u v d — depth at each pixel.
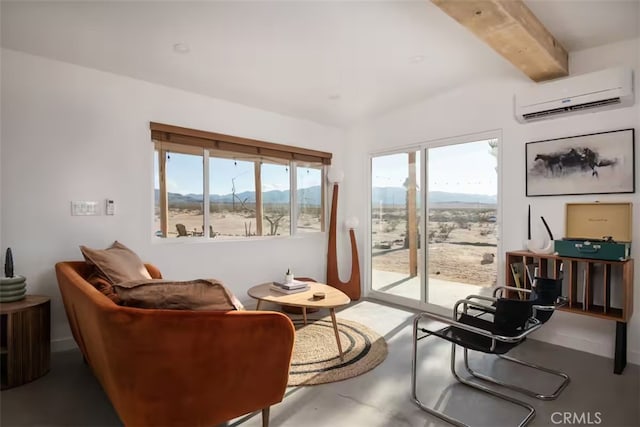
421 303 3.97
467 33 2.40
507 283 2.89
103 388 2.04
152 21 2.19
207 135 3.50
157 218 3.25
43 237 2.67
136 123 3.09
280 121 4.17
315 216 4.59
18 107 2.57
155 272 2.81
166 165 3.31
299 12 2.12
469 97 3.48
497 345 1.89
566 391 2.14
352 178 4.76
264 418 1.68
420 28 2.33
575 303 2.63
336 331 2.62
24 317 2.21
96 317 1.47
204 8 2.06
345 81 3.21
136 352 1.42
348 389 2.17
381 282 4.48
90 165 2.86
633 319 2.53
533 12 2.22
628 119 2.56
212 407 1.52
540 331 2.99
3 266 2.53
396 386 2.21
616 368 2.38
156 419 1.46
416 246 4.04
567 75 2.82
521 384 2.22
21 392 2.11
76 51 2.58
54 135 2.71
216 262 3.61
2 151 2.52
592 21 2.32
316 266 4.57
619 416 1.88
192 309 1.55
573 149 2.81
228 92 3.44
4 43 2.45
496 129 3.28
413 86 3.39
